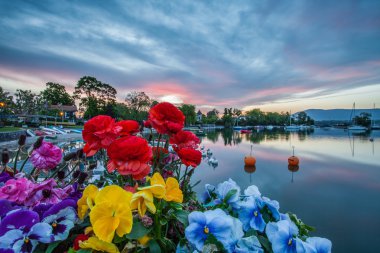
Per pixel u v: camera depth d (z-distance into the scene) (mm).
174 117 1120
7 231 700
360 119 124750
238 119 138750
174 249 769
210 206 1005
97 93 67125
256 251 716
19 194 848
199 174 16641
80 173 1146
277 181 15414
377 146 42625
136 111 66062
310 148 38812
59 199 930
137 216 743
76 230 869
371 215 9602
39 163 1082
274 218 875
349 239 7598
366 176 17781
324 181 15836
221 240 693
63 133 38125
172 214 776
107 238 619
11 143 21641
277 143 47844
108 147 870
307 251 727
